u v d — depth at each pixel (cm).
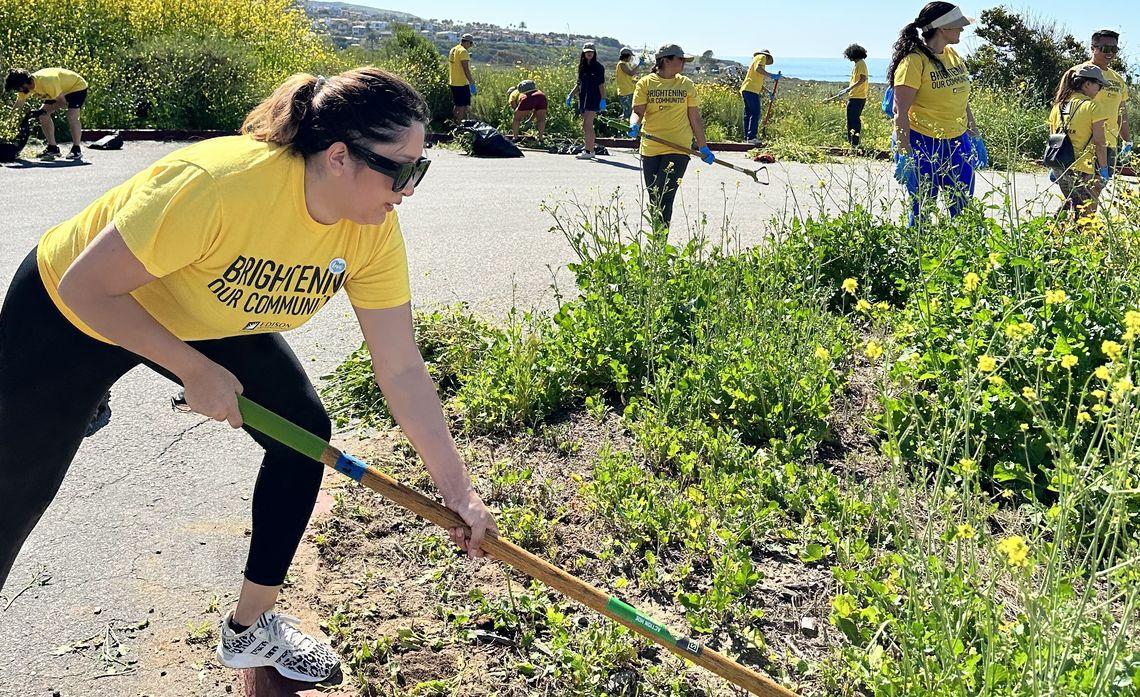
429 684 316
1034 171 1428
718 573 360
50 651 333
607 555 379
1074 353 441
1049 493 411
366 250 278
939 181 762
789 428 461
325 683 318
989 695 267
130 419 511
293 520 304
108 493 436
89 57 1762
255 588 309
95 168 1358
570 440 478
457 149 1798
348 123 242
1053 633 259
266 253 260
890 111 800
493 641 338
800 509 405
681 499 411
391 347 294
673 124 956
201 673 324
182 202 242
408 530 403
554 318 564
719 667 274
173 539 401
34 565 381
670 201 973
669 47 942
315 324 671
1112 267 542
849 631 331
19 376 267
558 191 1291
